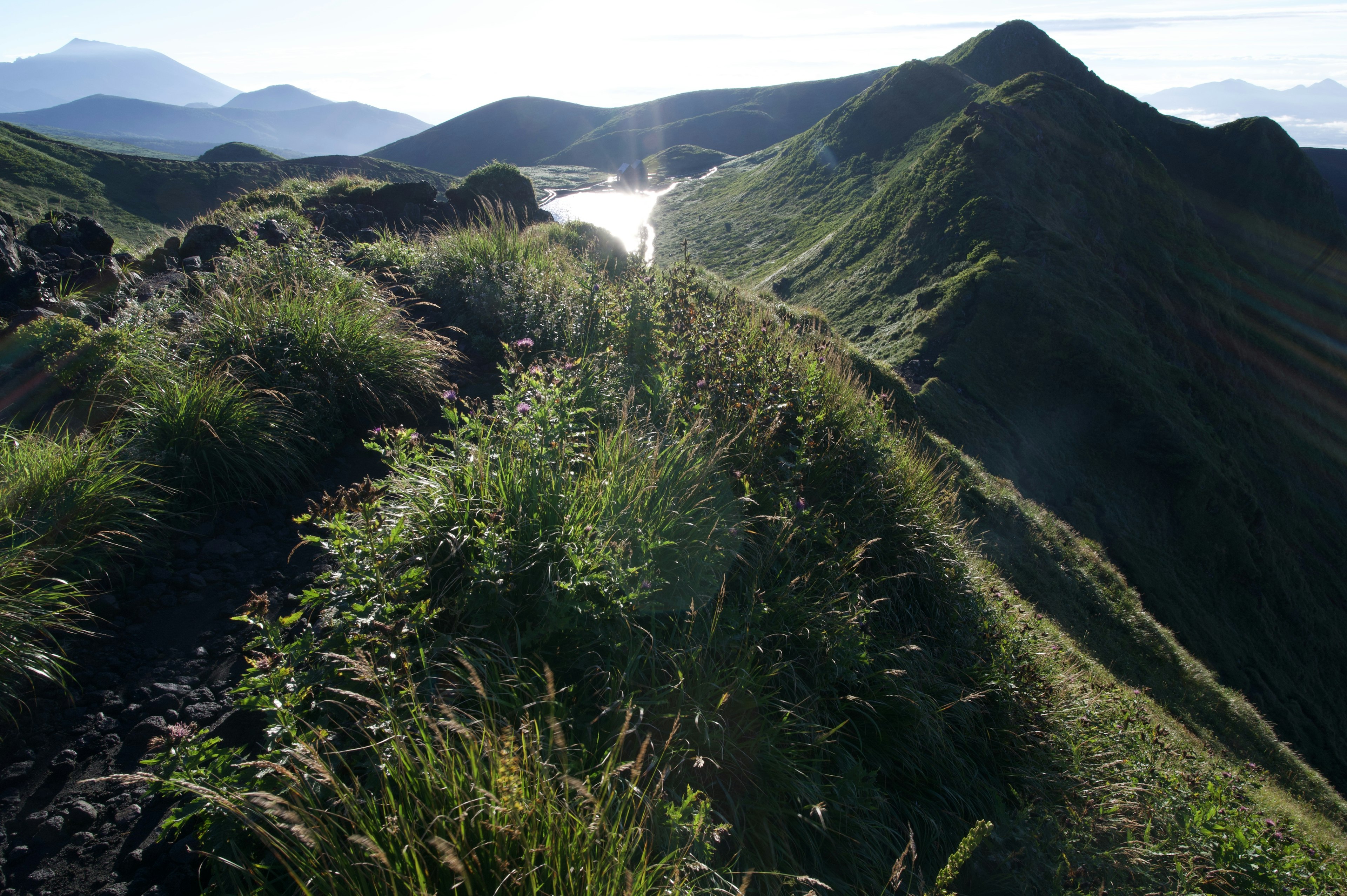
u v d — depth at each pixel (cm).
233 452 412
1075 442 4241
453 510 307
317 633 286
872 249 6819
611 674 270
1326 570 5097
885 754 334
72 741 265
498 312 668
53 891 213
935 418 3347
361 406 500
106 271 638
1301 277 9200
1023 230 5622
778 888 247
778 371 519
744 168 16775
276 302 529
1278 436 5925
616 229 9019
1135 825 390
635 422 428
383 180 1434
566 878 191
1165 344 5647
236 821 213
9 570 293
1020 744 396
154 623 324
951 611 454
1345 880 438
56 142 9256
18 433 384
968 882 310
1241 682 3128
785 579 368
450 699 245
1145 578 3322
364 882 188
